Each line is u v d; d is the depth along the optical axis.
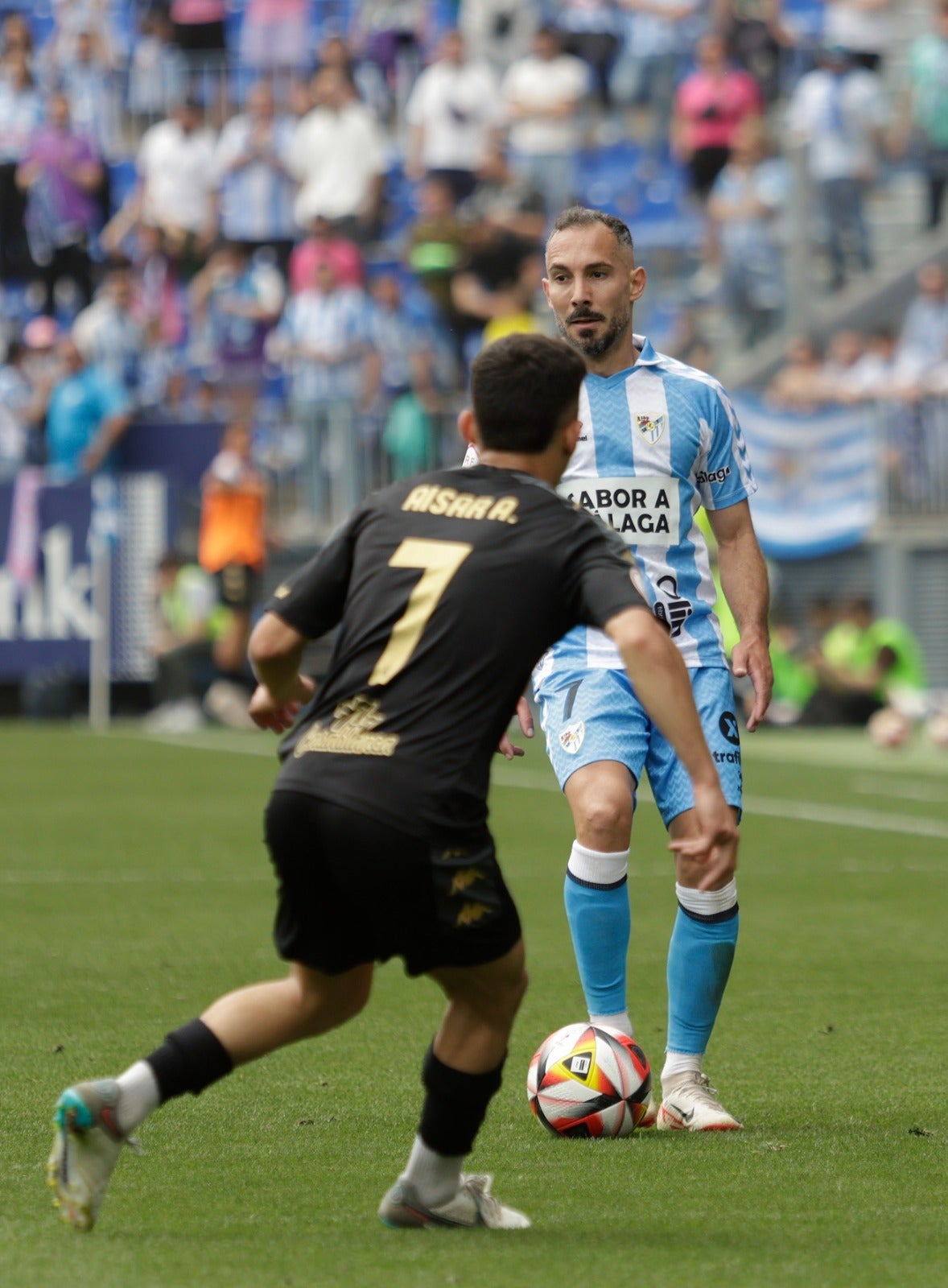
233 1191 13.38
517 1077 18.16
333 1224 12.46
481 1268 11.34
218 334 71.12
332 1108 16.36
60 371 65.88
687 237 72.44
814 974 23.64
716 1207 13.04
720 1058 18.81
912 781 48.62
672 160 74.50
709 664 17.14
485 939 11.76
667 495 17.31
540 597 11.88
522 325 66.94
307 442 68.19
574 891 16.52
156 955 24.89
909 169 73.94
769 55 76.06
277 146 74.44
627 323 17.41
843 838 37.44
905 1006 21.53
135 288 73.19
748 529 17.67
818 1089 17.34
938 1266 11.45
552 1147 15.16
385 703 11.73
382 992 22.72
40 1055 18.56
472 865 11.63
